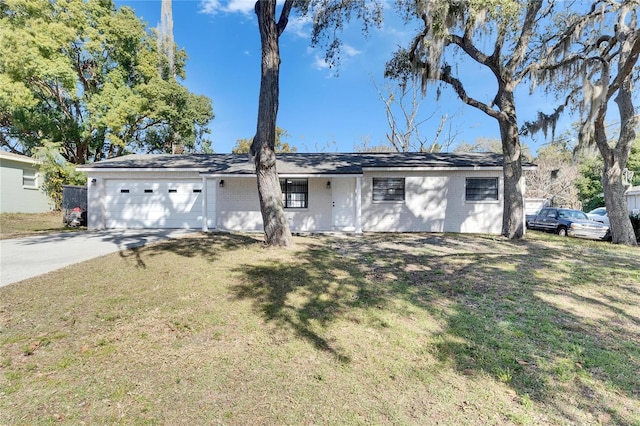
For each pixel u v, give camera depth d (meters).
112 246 8.43
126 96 19.83
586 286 5.35
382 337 3.54
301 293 4.84
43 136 18.53
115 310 4.05
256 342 3.38
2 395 2.43
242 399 2.47
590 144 11.14
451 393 2.61
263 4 7.69
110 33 19.61
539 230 15.65
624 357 3.21
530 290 5.13
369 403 2.47
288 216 13.26
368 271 6.18
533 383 2.77
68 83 17.08
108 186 13.46
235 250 7.82
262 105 7.89
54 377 2.67
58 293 4.61
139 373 2.76
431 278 5.75
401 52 12.27
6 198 16.50
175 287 4.96
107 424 2.16
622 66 9.46
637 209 19.98
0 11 16.80
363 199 13.23
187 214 13.62
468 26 9.91
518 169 10.68
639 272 6.18
